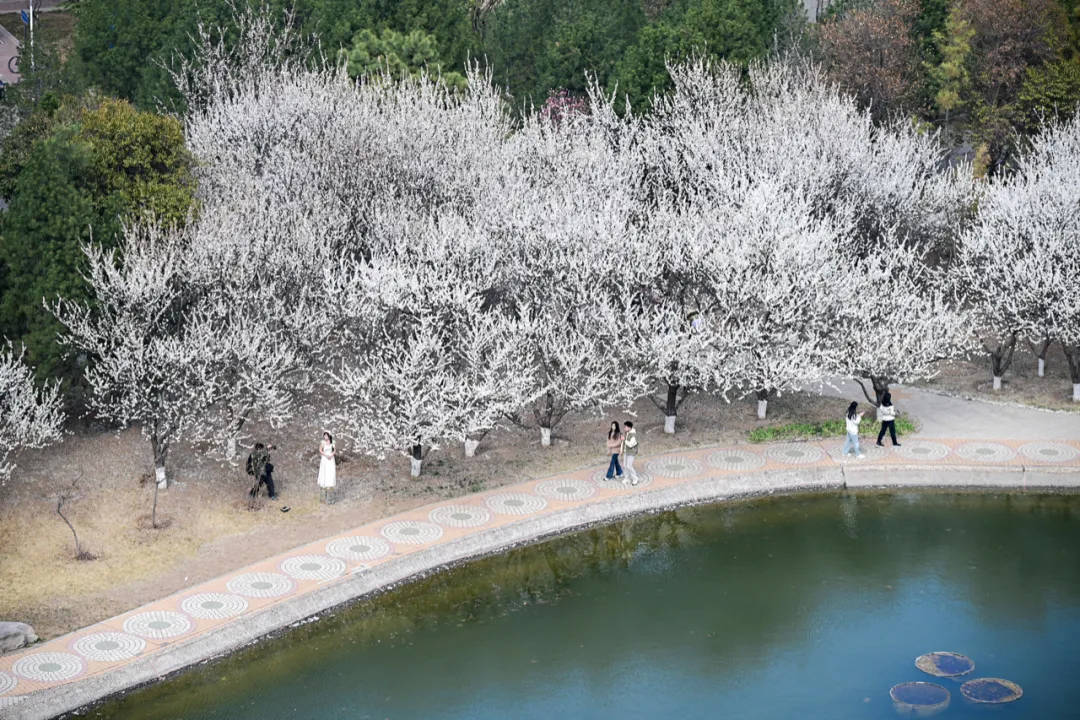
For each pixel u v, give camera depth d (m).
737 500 50.66
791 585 44.56
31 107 74.81
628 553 46.66
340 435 53.50
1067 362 62.59
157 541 44.72
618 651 40.34
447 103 77.25
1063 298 56.16
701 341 53.09
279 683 38.09
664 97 76.88
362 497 48.59
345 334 53.25
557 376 51.91
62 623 39.47
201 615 40.19
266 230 57.41
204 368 47.88
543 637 41.12
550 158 70.56
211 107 74.88
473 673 38.94
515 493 49.34
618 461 50.56
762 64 82.94
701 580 44.88
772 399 58.62
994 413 57.25
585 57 89.00
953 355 56.72
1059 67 81.62
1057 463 51.97
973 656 40.16
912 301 56.44
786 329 54.69
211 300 52.25
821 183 66.81
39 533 44.72
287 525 46.34
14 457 49.75
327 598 41.81
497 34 98.31
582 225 57.00
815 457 52.91
